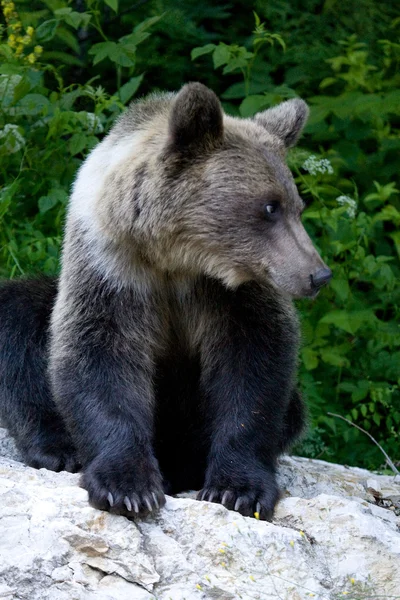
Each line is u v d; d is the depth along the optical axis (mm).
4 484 8805
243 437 10281
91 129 16078
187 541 8750
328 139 18812
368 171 18812
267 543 8680
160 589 8273
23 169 15562
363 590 8617
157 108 10891
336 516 9281
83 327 10281
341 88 19719
